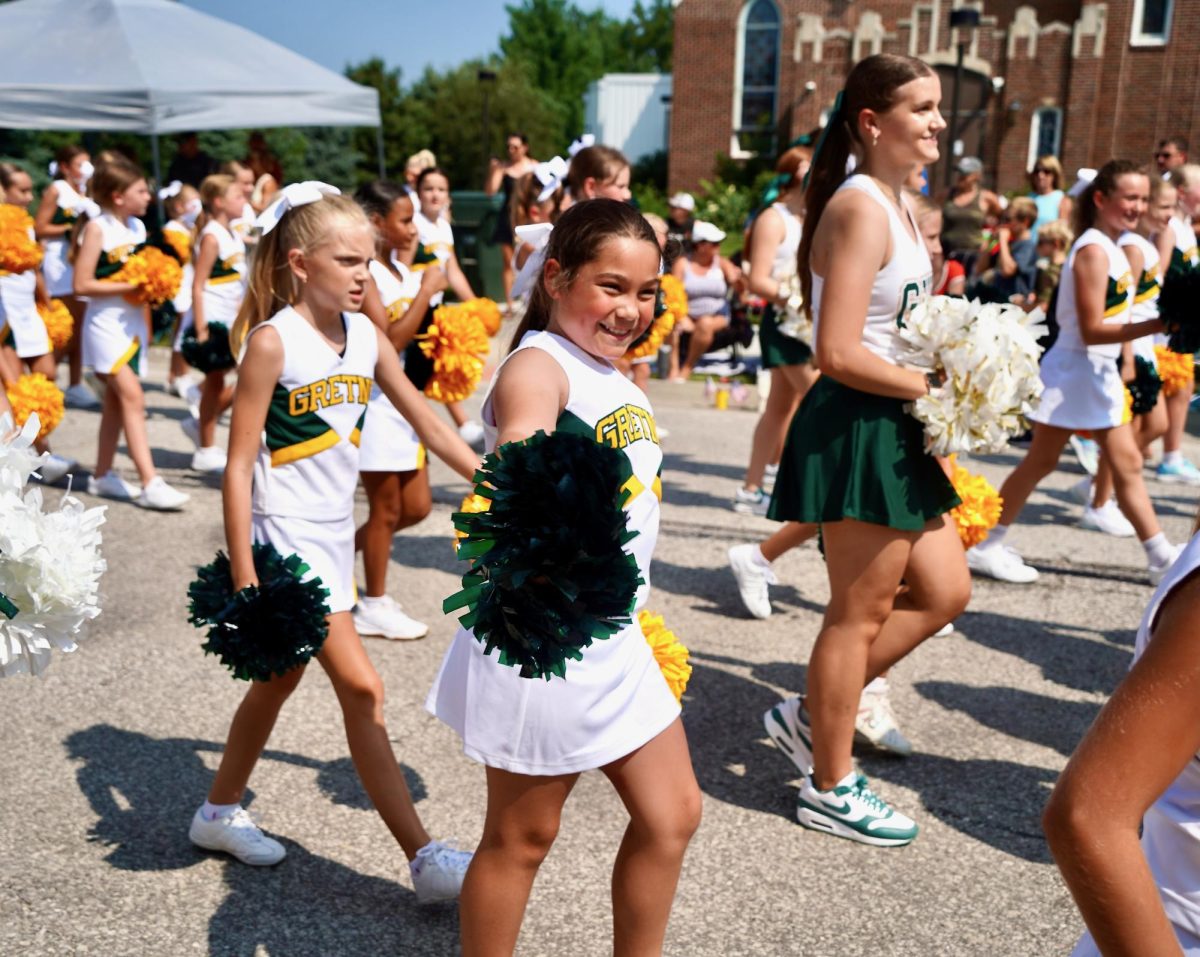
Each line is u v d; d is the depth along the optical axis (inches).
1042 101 1050.7
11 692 161.9
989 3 1059.3
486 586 70.0
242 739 117.3
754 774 145.6
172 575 213.0
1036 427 213.6
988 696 170.7
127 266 245.9
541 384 84.5
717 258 446.3
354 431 117.3
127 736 150.2
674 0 1163.9
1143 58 1021.8
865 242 118.2
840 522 123.6
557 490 67.6
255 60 438.9
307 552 114.3
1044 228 362.0
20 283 294.8
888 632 130.0
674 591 213.3
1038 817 136.7
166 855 122.9
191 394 344.2
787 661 181.8
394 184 191.6
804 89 1126.4
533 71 2421.3
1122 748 48.1
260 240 117.0
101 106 389.4
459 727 85.5
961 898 119.7
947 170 1040.2
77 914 111.9
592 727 82.5
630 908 88.0
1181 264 189.3
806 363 241.8
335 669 112.9
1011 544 247.4
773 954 109.7
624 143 1440.7
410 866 113.4
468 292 239.8
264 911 113.7
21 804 132.3
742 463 320.8
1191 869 56.4
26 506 77.5
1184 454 341.7
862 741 153.3
